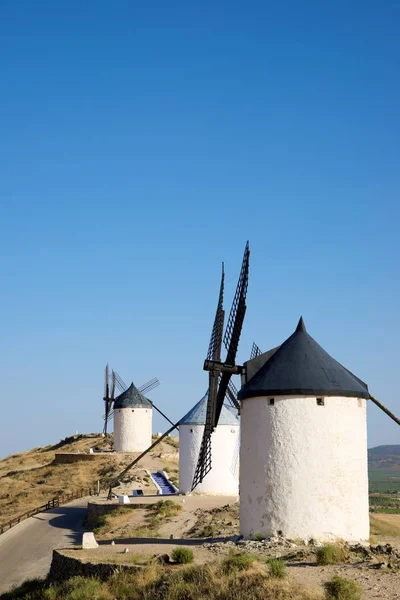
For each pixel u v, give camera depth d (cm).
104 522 4312
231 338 3092
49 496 6347
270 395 2597
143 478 6378
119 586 2225
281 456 2550
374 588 1827
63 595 2369
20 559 3953
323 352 2717
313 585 1898
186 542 2894
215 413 3155
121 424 8112
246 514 2653
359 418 2619
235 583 1945
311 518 2502
